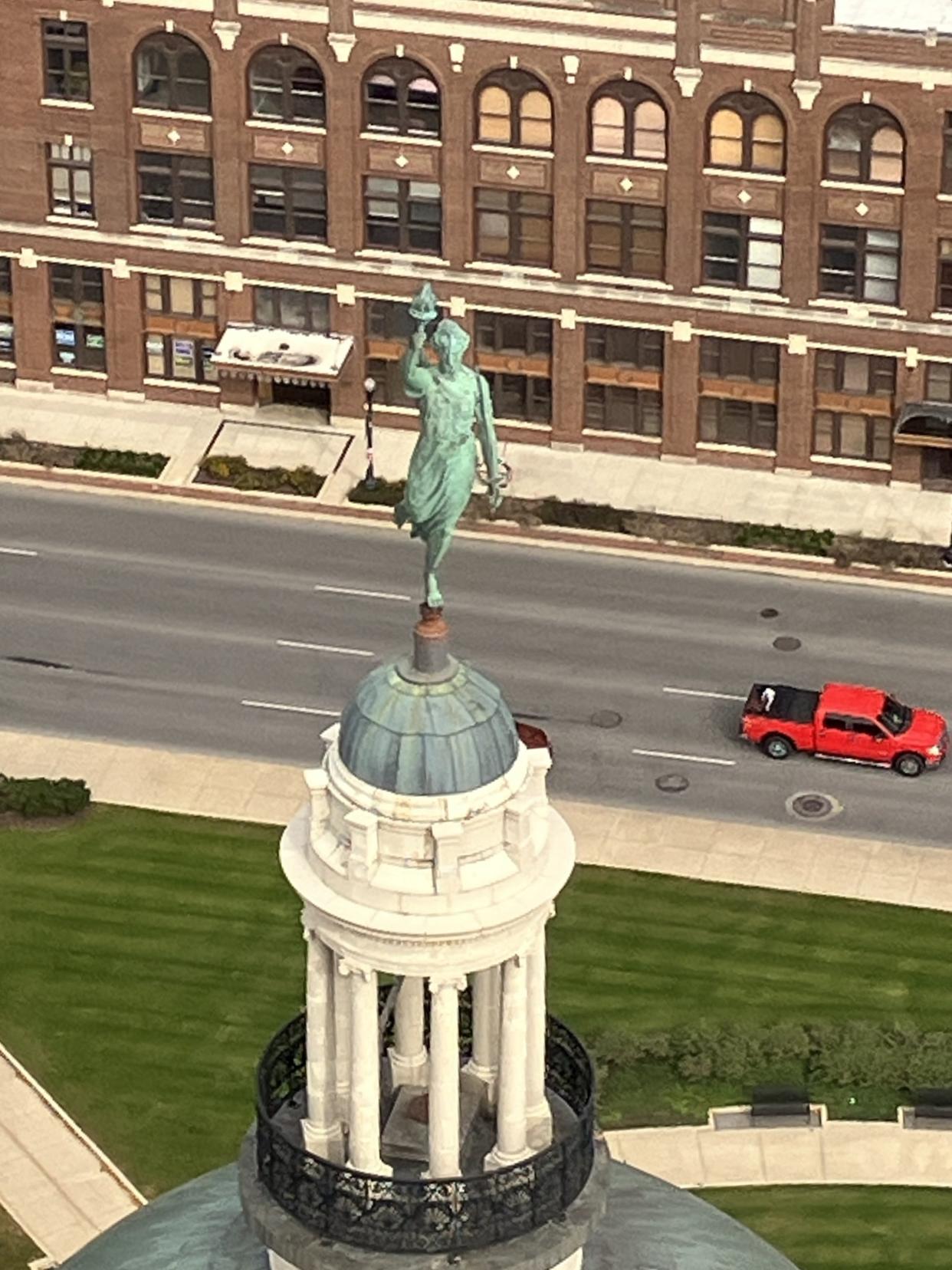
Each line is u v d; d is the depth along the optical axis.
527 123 124.94
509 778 46.97
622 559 125.25
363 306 130.88
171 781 112.94
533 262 128.00
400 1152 50.28
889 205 123.25
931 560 125.12
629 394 130.00
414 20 123.25
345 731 47.22
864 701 113.38
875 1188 94.31
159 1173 95.38
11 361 135.12
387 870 47.12
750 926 105.50
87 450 131.50
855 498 128.75
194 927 105.19
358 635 121.56
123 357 134.00
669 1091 97.56
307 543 126.69
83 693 118.06
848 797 112.19
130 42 126.88
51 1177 95.12
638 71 122.25
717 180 124.12
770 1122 96.38
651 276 127.12
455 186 126.88
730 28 120.44
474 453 46.12
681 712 116.94
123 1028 100.81
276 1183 49.31
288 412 133.75
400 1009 50.78
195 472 130.50
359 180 127.88
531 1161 48.69
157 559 125.94
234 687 118.50
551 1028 51.16
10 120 129.62
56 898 106.56
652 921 105.56
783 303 126.19
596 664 119.62
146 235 131.00
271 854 108.81
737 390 128.75
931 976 103.25
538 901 47.09
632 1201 54.00
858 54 119.94
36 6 126.81
